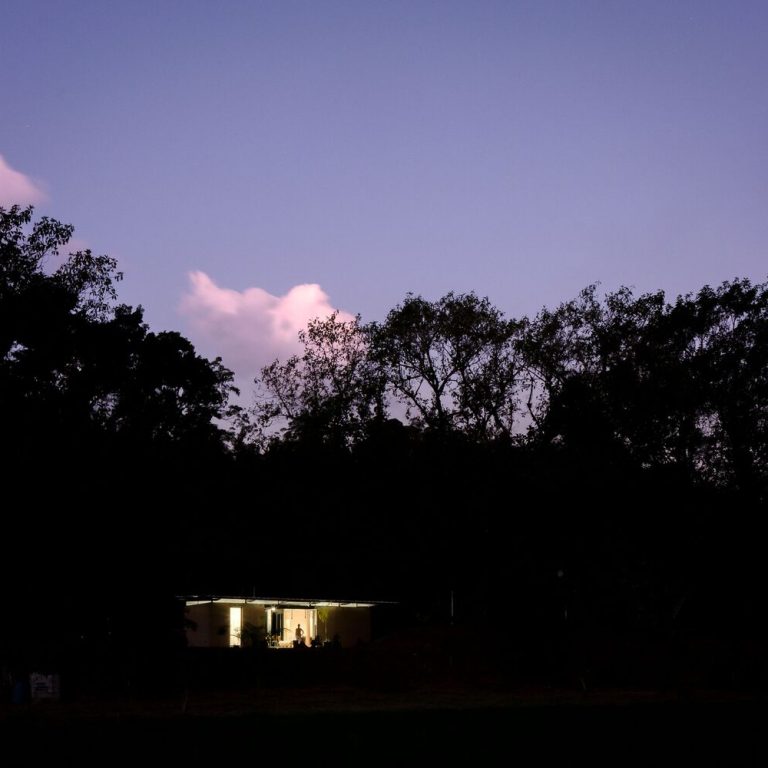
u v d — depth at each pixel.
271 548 49.62
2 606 25.70
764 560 35.81
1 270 25.34
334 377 51.56
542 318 41.03
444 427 46.59
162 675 33.16
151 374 36.75
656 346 36.06
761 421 34.28
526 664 38.78
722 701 30.11
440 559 48.16
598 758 16.20
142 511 29.31
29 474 25.33
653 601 36.31
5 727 22.59
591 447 35.72
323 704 30.28
